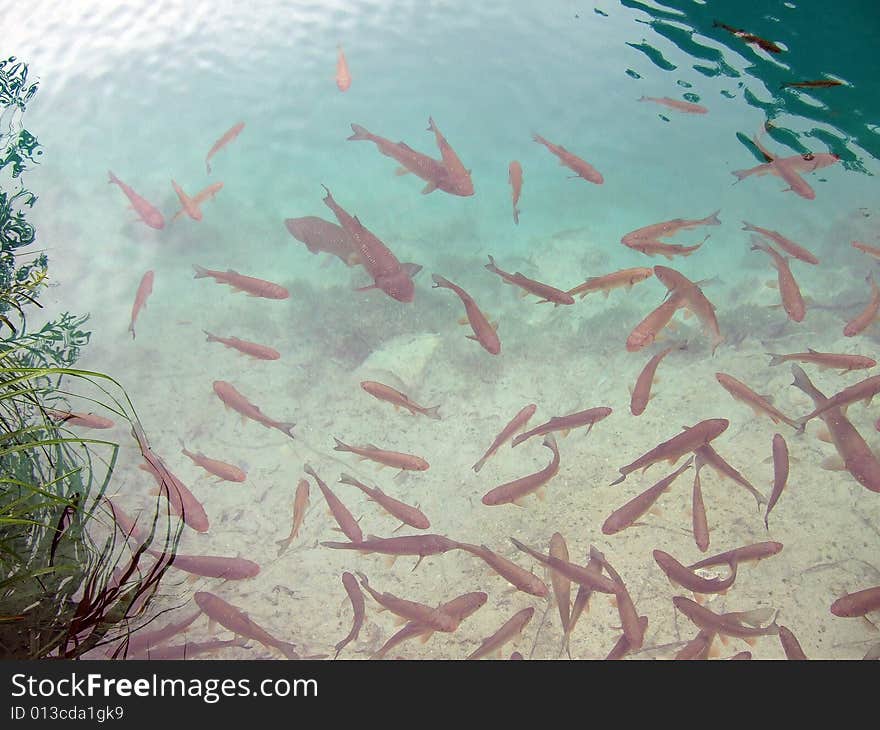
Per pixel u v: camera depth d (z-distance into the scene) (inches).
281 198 259.0
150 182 255.4
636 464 153.9
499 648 131.1
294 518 148.8
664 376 203.3
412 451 187.3
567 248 251.4
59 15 307.4
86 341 204.4
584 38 318.7
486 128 284.0
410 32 319.6
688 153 273.7
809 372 202.1
